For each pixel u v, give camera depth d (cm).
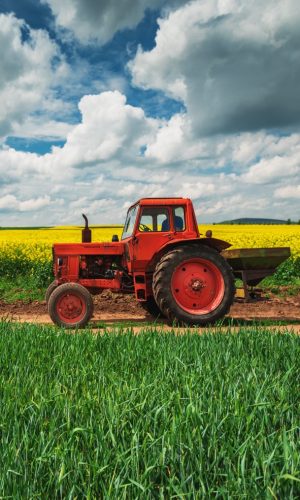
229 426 223
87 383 304
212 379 301
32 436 211
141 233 759
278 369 344
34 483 178
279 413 240
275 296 1082
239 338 425
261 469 186
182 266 737
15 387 285
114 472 181
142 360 376
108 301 1025
